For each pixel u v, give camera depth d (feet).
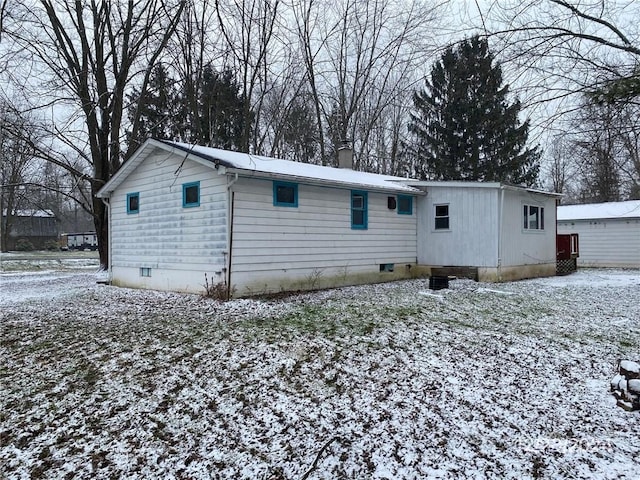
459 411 12.80
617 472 9.58
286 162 43.29
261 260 34.09
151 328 23.38
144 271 40.57
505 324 23.48
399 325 23.20
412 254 48.52
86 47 55.11
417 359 17.42
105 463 10.57
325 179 36.99
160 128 58.29
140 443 11.45
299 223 36.88
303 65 73.97
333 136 85.46
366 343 19.67
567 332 21.70
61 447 11.40
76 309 29.99
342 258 40.52
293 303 30.25
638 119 20.95
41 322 25.95
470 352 18.29
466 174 82.12
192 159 32.94
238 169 30.76
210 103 61.82
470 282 42.86
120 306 30.68
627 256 65.87
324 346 19.22
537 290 37.24
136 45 51.98
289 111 79.61
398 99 82.69
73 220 248.73
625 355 17.79
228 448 11.07
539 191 48.14
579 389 14.34
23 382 15.97
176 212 36.65
